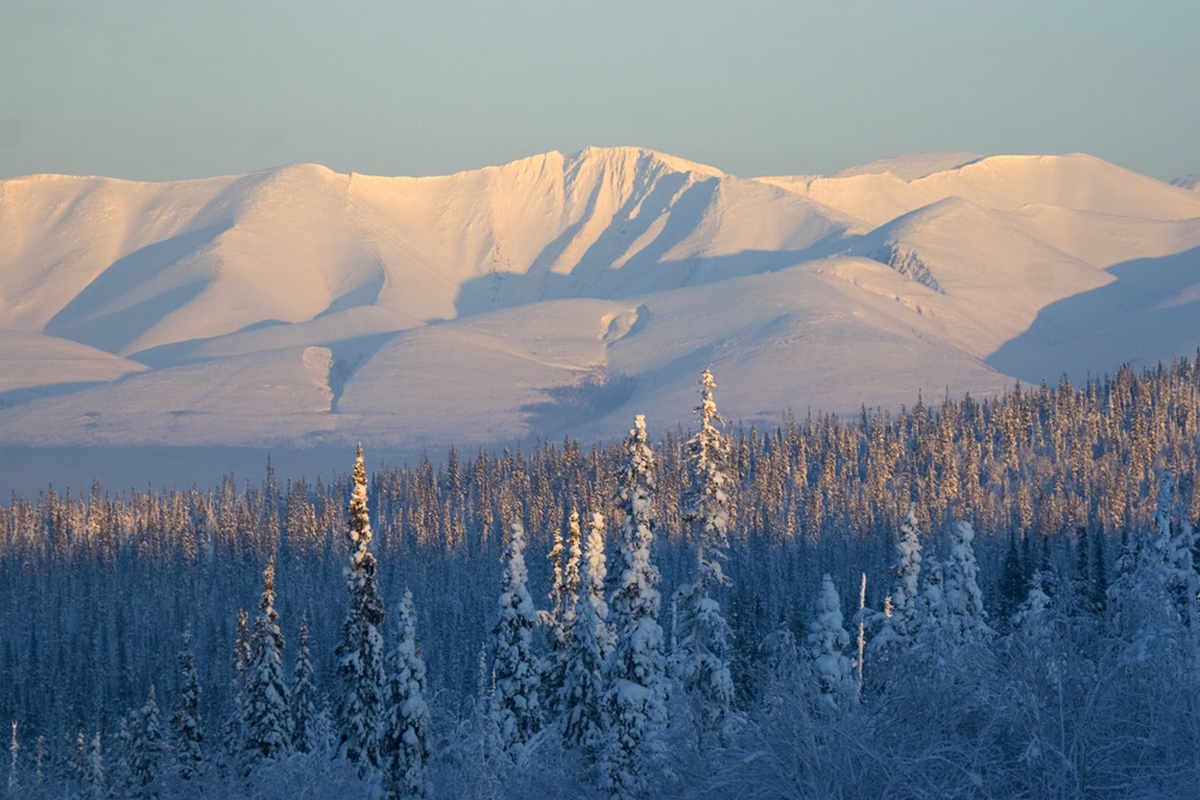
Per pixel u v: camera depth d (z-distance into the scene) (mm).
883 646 141750
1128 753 76438
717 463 125562
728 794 80312
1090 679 78062
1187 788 72125
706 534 124125
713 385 126938
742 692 120625
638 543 118000
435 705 122625
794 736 77500
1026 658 79125
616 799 107312
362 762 132625
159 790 163625
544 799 111938
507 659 147250
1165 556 123875
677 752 90625
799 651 88625
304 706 165000
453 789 116812
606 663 126125
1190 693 75688
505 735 140500
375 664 135000
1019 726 77875
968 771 74000
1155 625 80812
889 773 74938
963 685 79625
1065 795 73125
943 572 161625
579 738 125000
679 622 123938
